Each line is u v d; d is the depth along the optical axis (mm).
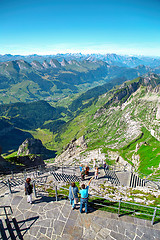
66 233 10141
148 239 9688
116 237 9836
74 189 11938
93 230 10328
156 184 26844
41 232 10227
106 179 23562
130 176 27797
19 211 12070
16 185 17578
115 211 12547
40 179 23469
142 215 12016
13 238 9727
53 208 12312
